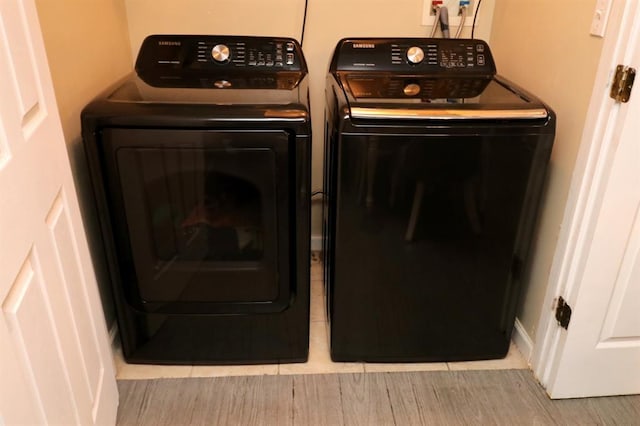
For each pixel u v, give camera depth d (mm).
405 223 1481
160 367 1708
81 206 1505
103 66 1679
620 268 1403
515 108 1382
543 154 1419
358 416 1543
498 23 1909
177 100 1393
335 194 1456
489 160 1410
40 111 1036
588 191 1364
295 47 1742
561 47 1477
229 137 1353
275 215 1468
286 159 1391
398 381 1674
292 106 1383
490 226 1507
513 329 1802
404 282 1579
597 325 1482
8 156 855
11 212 848
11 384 806
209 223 1495
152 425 1500
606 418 1542
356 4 1924
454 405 1585
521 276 1610
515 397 1614
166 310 1604
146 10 1896
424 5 1928
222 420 1522
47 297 997
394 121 1349
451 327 1674
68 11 1414
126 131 1336
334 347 1698
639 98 1201
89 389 1230
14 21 920
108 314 1724
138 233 1487
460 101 1431
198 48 1707
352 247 1516
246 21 1938
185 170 1401
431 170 1410
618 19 1208
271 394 1614
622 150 1255
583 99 1377
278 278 1571
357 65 1704
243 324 1638
